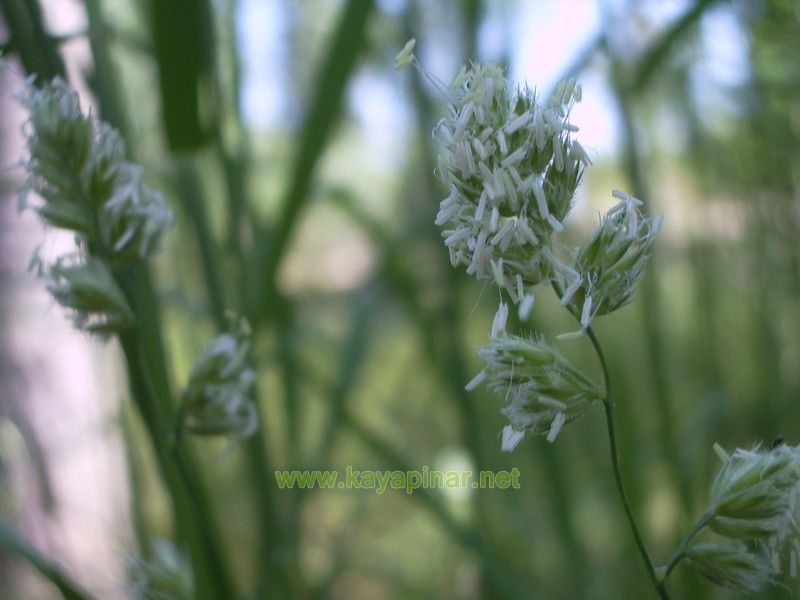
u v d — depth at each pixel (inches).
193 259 6.7
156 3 4.4
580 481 9.3
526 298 2.7
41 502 7.4
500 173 2.7
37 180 3.9
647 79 6.7
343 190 7.8
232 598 4.5
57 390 10.0
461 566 9.4
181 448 4.6
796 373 7.9
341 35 5.1
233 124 5.6
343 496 9.7
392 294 7.4
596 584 7.8
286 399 6.6
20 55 4.3
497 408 8.2
